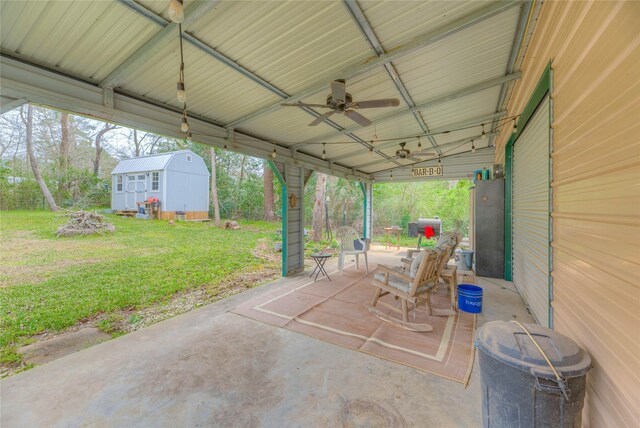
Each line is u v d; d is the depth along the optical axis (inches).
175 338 112.9
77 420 69.8
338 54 107.7
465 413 71.6
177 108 135.6
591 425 60.8
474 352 101.8
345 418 70.1
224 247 330.6
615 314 52.1
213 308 147.0
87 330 128.0
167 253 292.0
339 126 185.3
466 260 230.1
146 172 543.2
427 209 517.3
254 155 186.7
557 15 85.4
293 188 224.4
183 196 553.6
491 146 299.9
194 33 88.0
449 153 314.3
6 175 537.0
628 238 47.9
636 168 45.7
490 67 133.8
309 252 326.3
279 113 153.7
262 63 108.0
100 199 636.1
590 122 63.9
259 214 627.5
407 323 123.0
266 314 137.9
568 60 77.5
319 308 146.4
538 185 122.5
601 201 58.7
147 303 159.2
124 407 74.2
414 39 103.8
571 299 76.2
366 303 154.3
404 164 343.9
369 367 92.4
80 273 215.0
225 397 78.1
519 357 50.4
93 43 85.4
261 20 86.0
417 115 183.9
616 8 52.2
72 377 87.2
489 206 209.3
